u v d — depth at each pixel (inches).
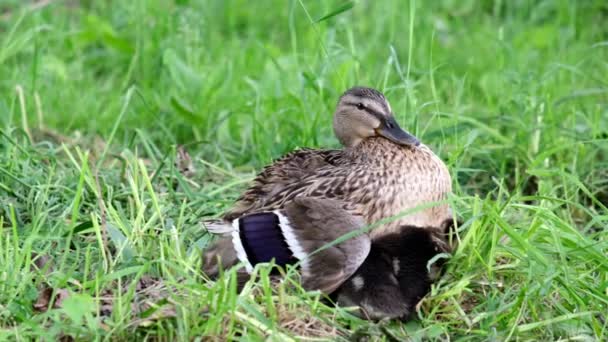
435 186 414.6
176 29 622.2
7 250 378.0
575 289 379.9
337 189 407.2
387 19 676.7
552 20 702.5
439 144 508.7
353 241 376.5
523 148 507.5
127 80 587.2
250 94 576.4
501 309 368.5
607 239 407.8
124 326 347.9
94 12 693.9
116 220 404.8
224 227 405.1
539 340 366.3
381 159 413.7
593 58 614.2
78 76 611.2
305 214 385.4
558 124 512.7
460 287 372.2
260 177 430.3
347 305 372.8
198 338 342.0
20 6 679.1
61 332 350.9
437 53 650.8
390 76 599.5
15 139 499.8
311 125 517.3
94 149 527.5
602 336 364.2
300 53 604.7
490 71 615.2
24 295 365.7
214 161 522.9
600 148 506.9
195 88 562.9
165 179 465.4
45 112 566.9
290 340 345.4
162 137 545.3
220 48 645.3
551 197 412.5
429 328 363.6
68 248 388.2
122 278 386.0
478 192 495.5
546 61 628.4
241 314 349.7
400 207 406.0
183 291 368.5
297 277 377.1
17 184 455.2
